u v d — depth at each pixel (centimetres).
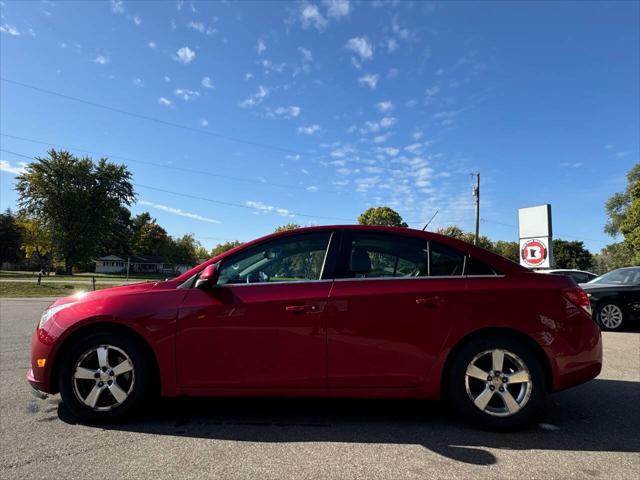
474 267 371
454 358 353
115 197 6469
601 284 1030
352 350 352
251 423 367
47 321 374
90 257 6288
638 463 291
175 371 355
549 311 352
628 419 379
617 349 721
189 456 300
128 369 360
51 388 368
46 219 6031
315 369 352
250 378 354
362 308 354
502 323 349
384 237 388
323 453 305
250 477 269
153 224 11038
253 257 387
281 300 358
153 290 374
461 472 277
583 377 352
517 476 271
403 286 361
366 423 368
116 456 299
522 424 343
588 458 299
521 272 370
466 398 348
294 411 400
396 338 352
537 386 345
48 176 6041
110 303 364
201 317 357
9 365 583
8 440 328
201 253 11356
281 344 353
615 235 5150
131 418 371
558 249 7312
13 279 4262
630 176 4947
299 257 384
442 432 346
